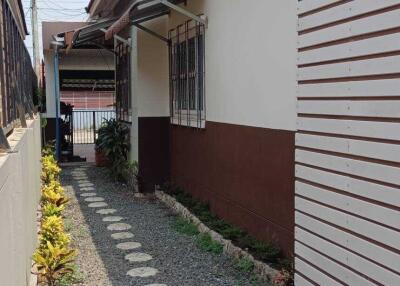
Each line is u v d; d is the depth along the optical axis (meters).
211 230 5.60
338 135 2.51
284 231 4.25
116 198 8.24
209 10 6.14
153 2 6.62
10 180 2.68
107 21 8.11
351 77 2.38
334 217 2.56
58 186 6.92
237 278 4.38
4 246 2.28
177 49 7.63
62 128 12.89
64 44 10.54
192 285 4.28
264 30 4.54
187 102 7.23
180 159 7.79
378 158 2.20
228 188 5.67
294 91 3.99
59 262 4.01
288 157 4.14
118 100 10.85
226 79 5.62
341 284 2.50
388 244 2.14
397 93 2.07
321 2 2.62
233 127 5.43
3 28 3.75
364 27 2.27
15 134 4.01
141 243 5.61
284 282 3.75
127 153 9.57
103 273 4.63
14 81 4.63
